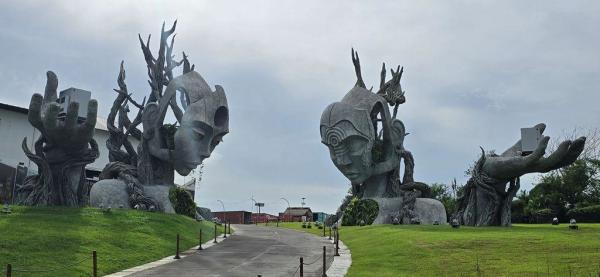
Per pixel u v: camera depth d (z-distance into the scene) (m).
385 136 49.75
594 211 52.62
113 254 24.12
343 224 48.97
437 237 27.36
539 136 39.94
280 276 20.55
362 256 25.52
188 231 34.72
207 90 44.31
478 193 41.03
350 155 48.50
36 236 24.39
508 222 39.94
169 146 44.41
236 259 25.61
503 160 39.28
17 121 59.84
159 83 45.78
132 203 41.50
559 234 26.73
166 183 44.72
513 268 19.67
